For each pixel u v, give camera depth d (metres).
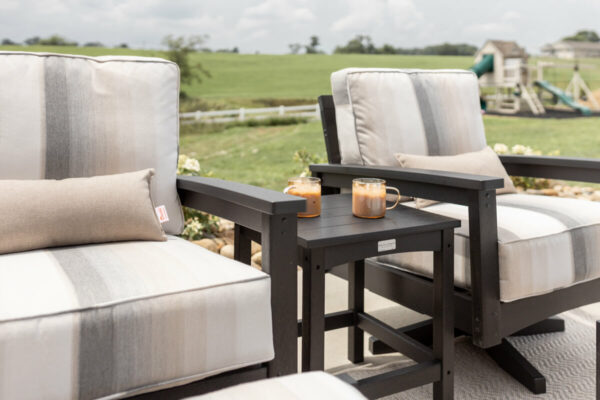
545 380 1.59
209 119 8.12
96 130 1.46
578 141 8.62
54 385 0.90
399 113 1.97
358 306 1.78
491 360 1.81
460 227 1.56
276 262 1.14
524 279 1.49
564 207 1.73
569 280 1.59
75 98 1.46
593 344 1.90
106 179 1.35
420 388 1.64
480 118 2.20
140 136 1.52
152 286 1.01
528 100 8.92
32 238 1.21
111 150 1.47
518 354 1.68
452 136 2.06
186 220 3.12
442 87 2.12
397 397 1.58
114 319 0.94
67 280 1.02
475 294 1.47
